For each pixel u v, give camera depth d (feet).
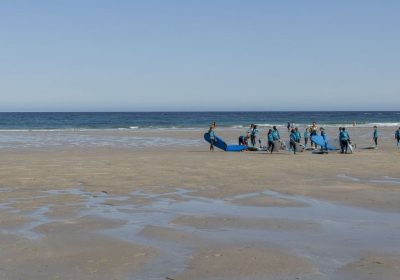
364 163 75.92
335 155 93.20
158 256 25.63
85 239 29.19
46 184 53.21
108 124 333.62
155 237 29.71
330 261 24.48
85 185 52.47
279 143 101.96
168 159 83.87
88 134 189.88
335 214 36.70
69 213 37.27
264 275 22.44
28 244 28.02
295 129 102.78
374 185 51.65
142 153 99.71
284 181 55.16
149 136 173.58
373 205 40.37
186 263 24.38
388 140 146.51
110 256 25.67
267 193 46.83
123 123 352.08
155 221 34.32
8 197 44.68
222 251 26.45
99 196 45.39
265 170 66.39
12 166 71.41
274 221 34.17
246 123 359.46
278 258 25.05
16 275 22.70
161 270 23.34
